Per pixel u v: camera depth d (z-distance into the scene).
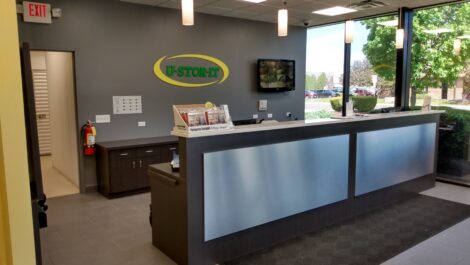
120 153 4.88
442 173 5.80
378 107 6.46
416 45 5.92
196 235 2.85
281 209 3.37
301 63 7.66
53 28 4.67
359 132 4.10
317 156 3.64
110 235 3.64
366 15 6.34
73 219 4.10
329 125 3.76
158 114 5.74
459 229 3.72
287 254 3.17
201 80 6.17
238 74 6.65
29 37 4.50
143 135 5.62
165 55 5.72
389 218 4.06
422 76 5.90
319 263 3.00
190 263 2.84
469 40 5.23
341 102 7.20
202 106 2.92
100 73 5.12
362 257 3.10
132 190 5.06
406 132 4.74
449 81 5.54
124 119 5.41
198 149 2.79
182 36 5.87
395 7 5.76
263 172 3.19
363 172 4.17
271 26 7.05
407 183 4.86
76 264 3.02
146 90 5.58
